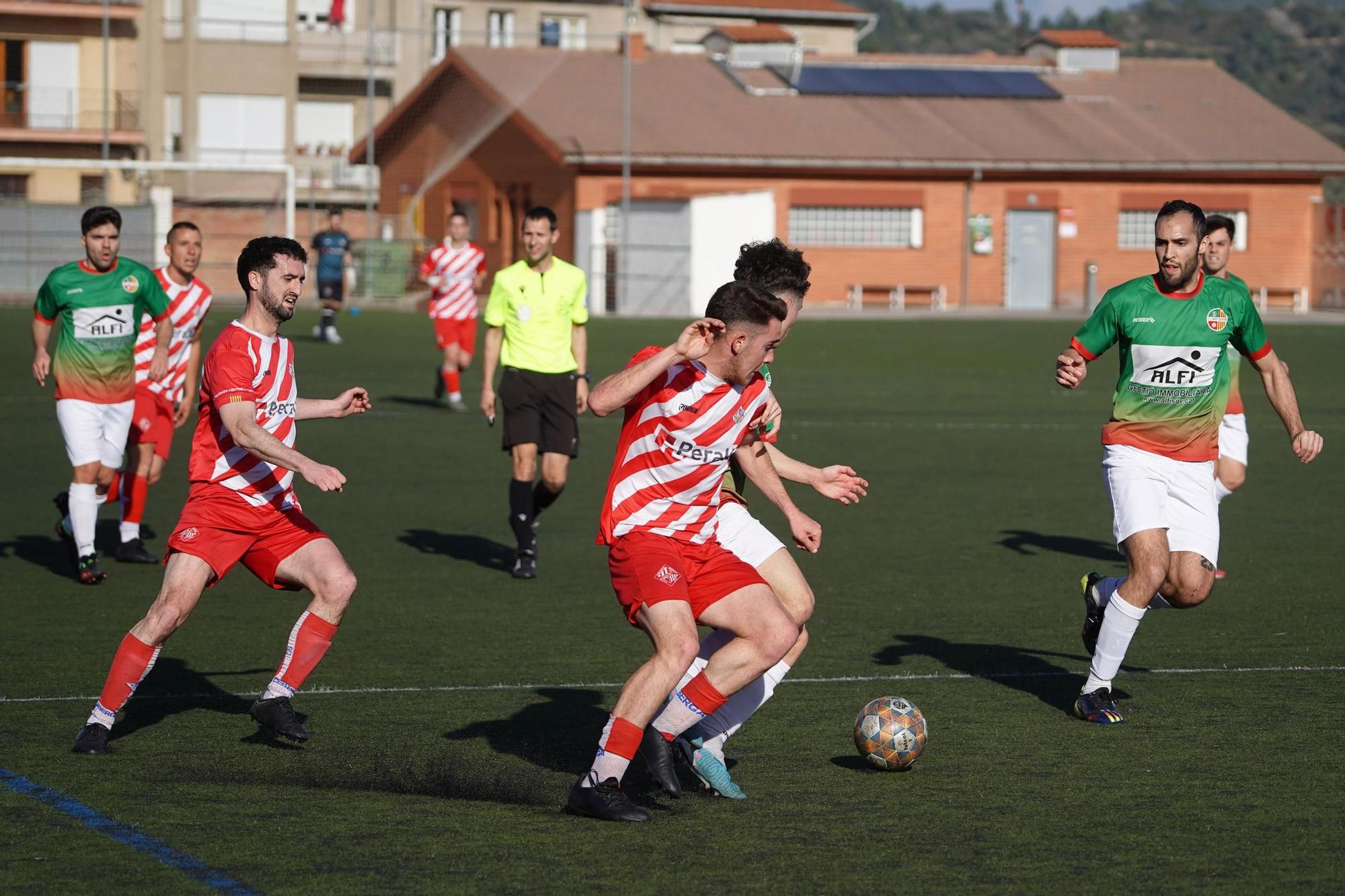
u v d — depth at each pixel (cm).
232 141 11875
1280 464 3447
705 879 1043
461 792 1243
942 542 2503
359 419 4103
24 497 2855
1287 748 1380
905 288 10375
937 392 4962
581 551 2423
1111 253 10669
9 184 11388
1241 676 1661
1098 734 1430
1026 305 10625
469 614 1959
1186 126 11006
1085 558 2377
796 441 3731
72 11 11256
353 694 1566
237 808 1193
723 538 1283
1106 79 11506
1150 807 1208
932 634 1864
